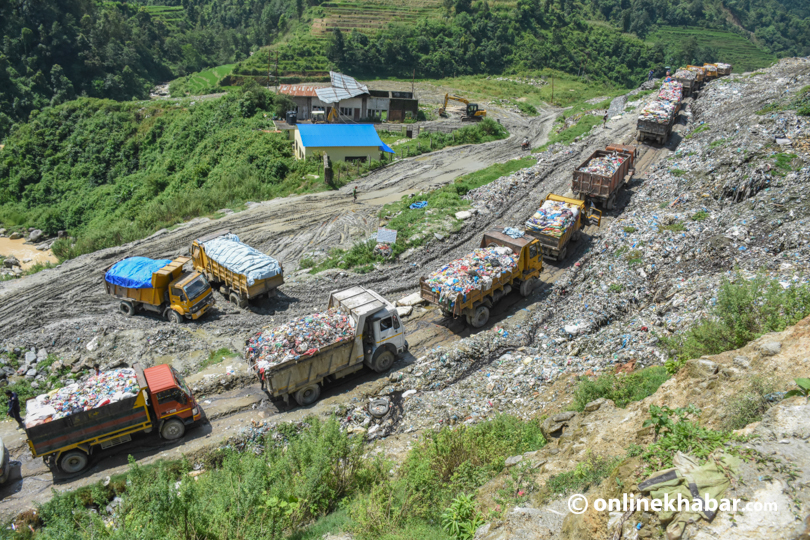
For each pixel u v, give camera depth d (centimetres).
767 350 977
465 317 2248
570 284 2398
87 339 2164
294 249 3322
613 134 4825
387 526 995
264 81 10938
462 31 12494
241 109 6738
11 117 8788
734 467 690
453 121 7475
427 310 2341
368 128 5584
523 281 2338
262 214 3984
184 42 14325
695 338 1297
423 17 13462
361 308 1836
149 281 2309
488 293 2159
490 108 8512
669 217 2498
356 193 4356
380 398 1759
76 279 2922
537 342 1983
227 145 5997
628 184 3450
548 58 12712
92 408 1473
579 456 1012
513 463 1127
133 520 952
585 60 12950
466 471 1124
